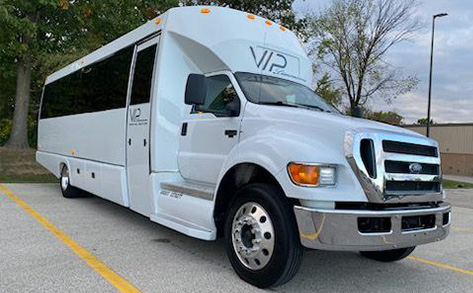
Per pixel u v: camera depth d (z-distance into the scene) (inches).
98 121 310.0
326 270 201.9
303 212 150.9
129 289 162.2
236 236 177.0
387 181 156.9
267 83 216.2
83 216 303.3
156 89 233.1
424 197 169.0
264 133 180.1
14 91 938.1
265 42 230.4
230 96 209.3
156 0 800.3
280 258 157.1
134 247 223.9
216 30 221.8
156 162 231.6
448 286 186.5
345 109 1023.0
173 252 217.2
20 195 392.2
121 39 295.0
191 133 227.8
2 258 195.9
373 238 151.7
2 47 642.8
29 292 156.0
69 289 160.1
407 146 167.0
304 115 172.6
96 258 201.2
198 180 221.3
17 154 657.0
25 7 636.7
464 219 405.7
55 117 417.4
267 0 858.8
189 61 239.1
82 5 707.4
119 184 267.4
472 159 1480.1
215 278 178.4
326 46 999.0
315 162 152.8
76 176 349.4
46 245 220.2
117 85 285.7
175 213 213.3
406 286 183.9
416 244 164.4
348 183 153.6
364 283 185.0
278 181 159.3
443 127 1555.1
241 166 182.4
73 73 384.5
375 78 986.1
